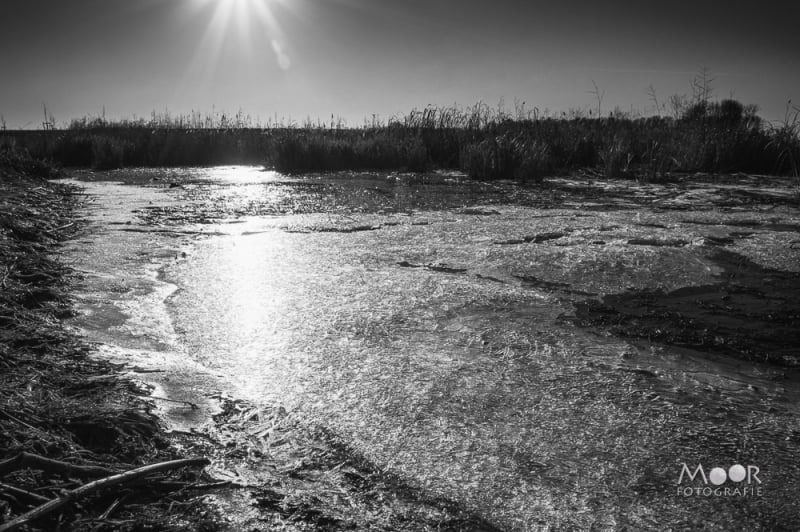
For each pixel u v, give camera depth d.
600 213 6.52
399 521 1.62
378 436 2.02
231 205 7.19
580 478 1.79
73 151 14.93
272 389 2.35
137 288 3.59
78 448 1.85
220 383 2.39
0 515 1.52
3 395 2.08
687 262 4.21
